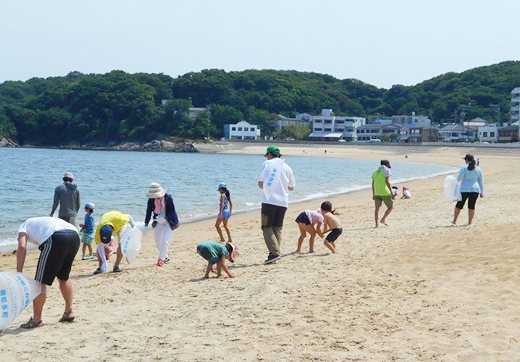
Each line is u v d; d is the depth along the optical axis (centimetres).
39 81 19588
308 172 5731
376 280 830
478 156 9319
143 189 3562
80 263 1219
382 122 15150
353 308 695
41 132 15212
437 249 1002
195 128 14675
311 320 653
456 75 18325
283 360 533
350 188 3594
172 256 1230
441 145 10731
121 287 920
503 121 14388
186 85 17012
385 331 605
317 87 19112
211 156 11469
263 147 13612
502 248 948
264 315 685
